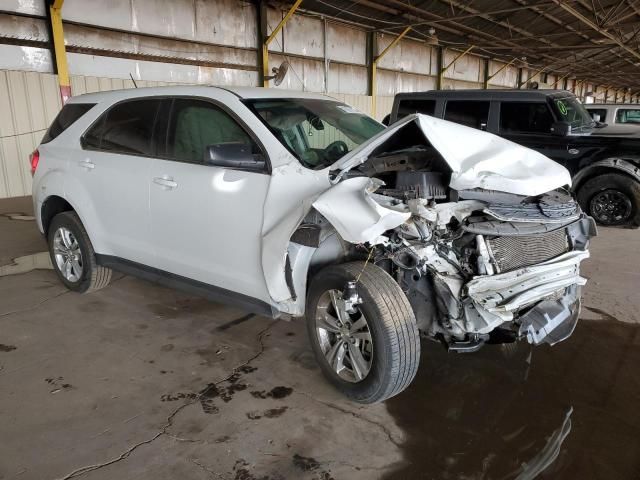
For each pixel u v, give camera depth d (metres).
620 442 2.38
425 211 2.47
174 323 3.64
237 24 11.80
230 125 3.10
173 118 3.36
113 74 9.64
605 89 39.59
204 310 3.88
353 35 15.22
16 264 5.01
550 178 2.84
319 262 2.88
